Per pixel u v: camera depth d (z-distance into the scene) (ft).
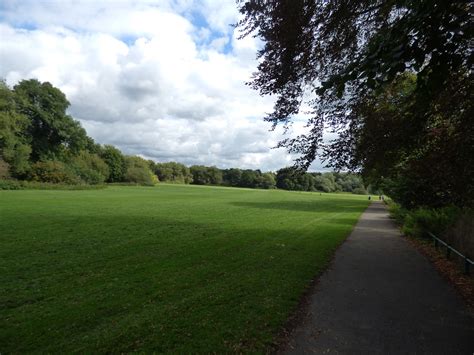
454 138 23.18
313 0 20.68
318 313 20.44
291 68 23.77
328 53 23.56
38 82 257.14
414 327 18.45
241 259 35.70
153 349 16.17
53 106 258.16
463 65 14.55
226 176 503.20
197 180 504.43
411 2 12.47
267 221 74.18
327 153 28.12
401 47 11.84
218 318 19.56
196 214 85.15
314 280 27.84
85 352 16.20
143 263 34.22
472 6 10.87
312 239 49.26
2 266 32.71
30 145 236.22
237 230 58.13
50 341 17.66
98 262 34.65
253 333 17.48
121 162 351.25
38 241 44.27
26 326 19.53
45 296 24.80
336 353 15.51
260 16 23.54
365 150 26.16
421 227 50.26
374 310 20.99
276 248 41.86
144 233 52.85
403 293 24.48
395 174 32.73
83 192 177.88
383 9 19.62
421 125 23.20
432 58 12.08
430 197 44.16
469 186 26.21
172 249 41.16
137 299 23.56
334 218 86.38
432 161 25.88
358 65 13.75
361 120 27.04
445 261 35.04
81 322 19.93
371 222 78.79
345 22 21.61
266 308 20.94
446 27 11.38
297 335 17.39
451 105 21.80
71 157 284.82
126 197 146.61
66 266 33.04
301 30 21.81
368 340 16.85
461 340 16.90
